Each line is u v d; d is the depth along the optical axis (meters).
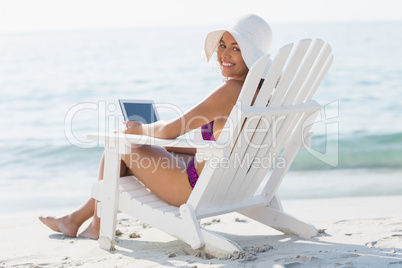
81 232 3.25
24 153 9.06
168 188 2.72
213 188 2.55
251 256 2.40
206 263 2.39
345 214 3.71
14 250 2.88
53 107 13.52
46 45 25.50
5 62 20.55
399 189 5.83
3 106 13.55
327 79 15.69
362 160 7.93
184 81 16.30
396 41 23.50
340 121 11.05
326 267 2.21
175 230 2.59
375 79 15.38
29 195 6.05
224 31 2.58
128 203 2.76
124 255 2.67
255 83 2.32
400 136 9.62
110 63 19.88
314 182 6.36
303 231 2.92
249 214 3.11
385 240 2.73
